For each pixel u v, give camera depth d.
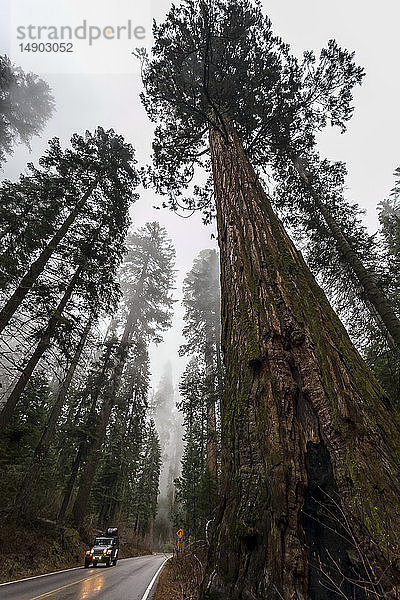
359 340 9.64
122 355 18.91
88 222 12.63
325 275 10.07
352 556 1.61
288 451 1.97
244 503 2.04
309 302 2.70
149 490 33.22
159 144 7.60
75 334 11.15
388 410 2.11
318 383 2.12
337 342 2.41
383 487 1.59
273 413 2.16
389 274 8.04
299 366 2.28
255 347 2.54
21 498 11.95
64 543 12.83
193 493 16.55
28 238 10.49
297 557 1.66
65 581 8.43
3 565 9.19
